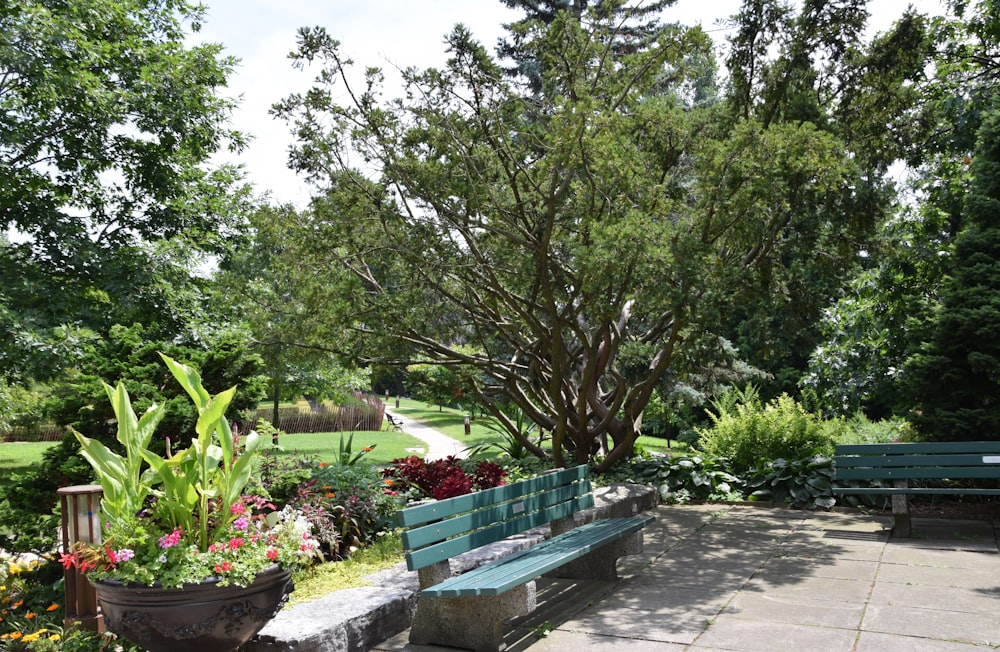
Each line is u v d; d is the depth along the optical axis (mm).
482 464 8672
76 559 4086
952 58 13383
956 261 8805
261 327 10039
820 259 8336
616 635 4414
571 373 11703
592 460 10586
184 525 3926
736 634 4348
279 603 3980
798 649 4066
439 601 4398
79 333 11914
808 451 9461
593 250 6859
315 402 33438
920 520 7574
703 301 6859
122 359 7281
